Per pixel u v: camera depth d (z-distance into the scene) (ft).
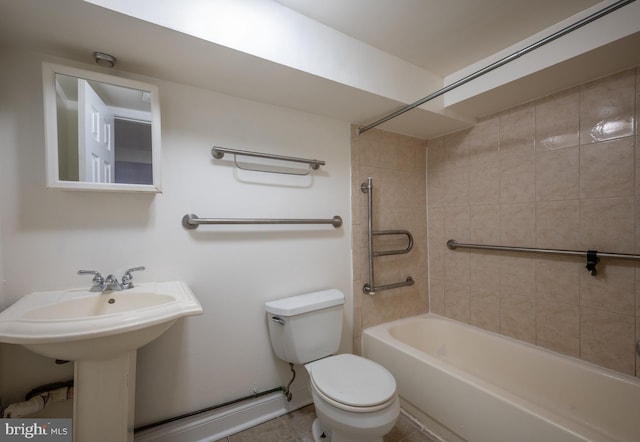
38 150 3.60
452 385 4.37
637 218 4.31
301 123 5.62
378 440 3.75
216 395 4.72
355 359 4.61
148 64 3.91
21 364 3.57
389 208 6.88
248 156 5.01
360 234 6.40
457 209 6.86
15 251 3.50
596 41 3.85
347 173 6.25
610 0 3.71
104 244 3.94
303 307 4.80
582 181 4.84
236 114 4.94
